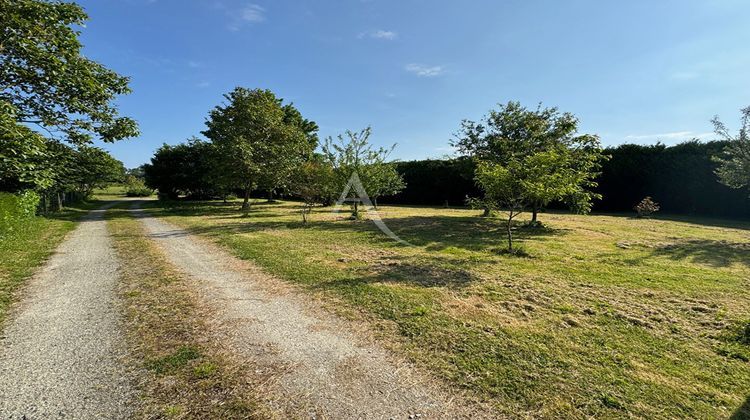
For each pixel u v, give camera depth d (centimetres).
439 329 367
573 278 571
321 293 488
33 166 775
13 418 221
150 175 3142
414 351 320
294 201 3152
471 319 396
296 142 2311
